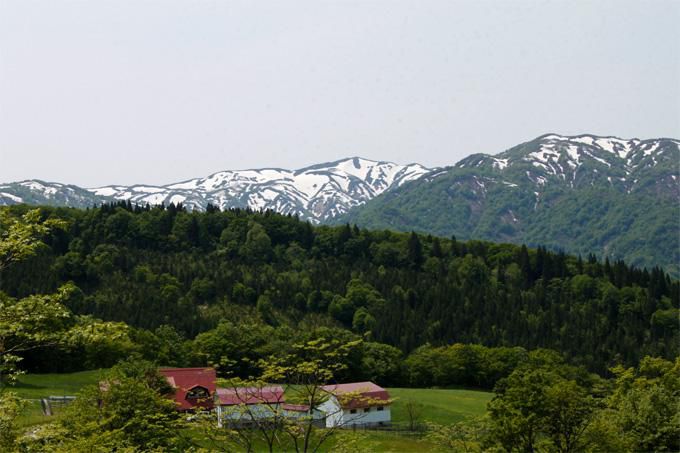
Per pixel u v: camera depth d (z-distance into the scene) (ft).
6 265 85.71
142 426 145.69
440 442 173.78
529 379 179.11
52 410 225.97
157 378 211.82
